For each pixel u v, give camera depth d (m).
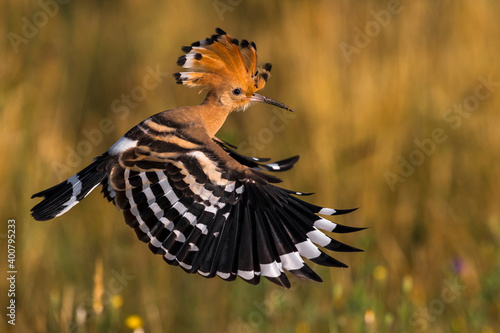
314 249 6.04
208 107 6.95
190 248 6.04
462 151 11.30
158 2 14.10
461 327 8.93
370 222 10.67
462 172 11.12
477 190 11.01
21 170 10.16
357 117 11.43
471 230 10.65
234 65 6.96
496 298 9.12
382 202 10.87
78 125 12.10
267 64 7.20
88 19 13.62
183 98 12.62
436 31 12.41
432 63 12.05
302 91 11.85
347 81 11.95
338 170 11.07
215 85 6.95
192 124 6.50
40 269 9.66
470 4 12.46
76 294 9.52
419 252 10.40
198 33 13.69
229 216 6.12
